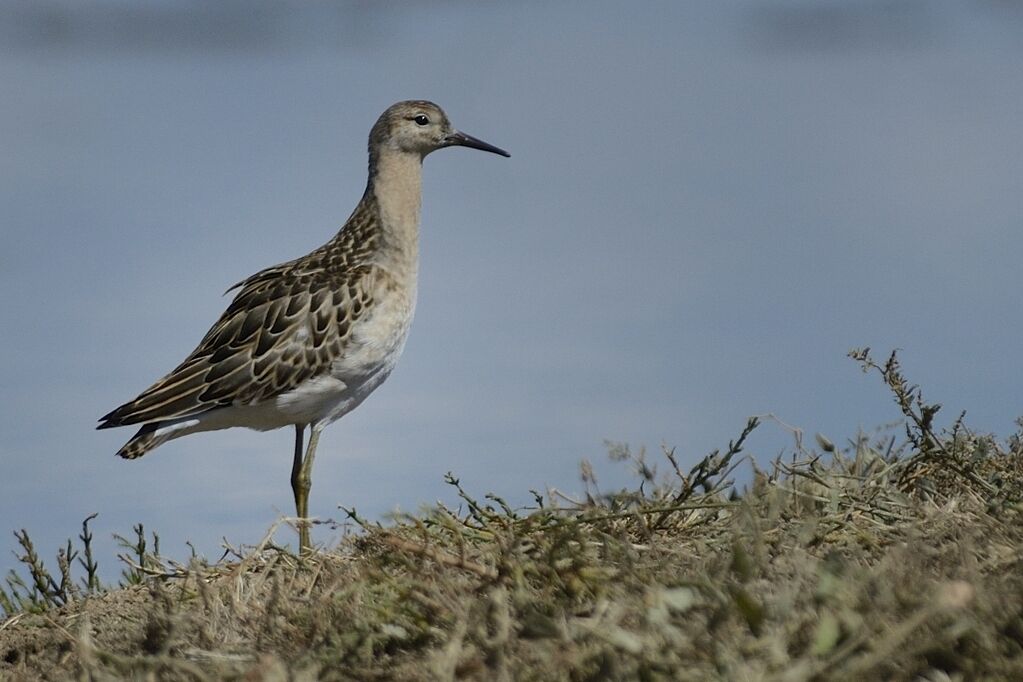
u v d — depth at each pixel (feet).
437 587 29.94
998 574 29.30
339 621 30.25
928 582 27.84
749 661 24.66
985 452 39.88
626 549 30.81
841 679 23.82
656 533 35.73
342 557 36.32
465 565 31.45
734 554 27.73
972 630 25.30
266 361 51.06
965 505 36.14
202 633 31.65
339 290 52.03
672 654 24.81
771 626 25.55
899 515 35.50
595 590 29.22
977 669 24.85
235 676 28.22
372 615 29.78
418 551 32.27
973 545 31.40
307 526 44.62
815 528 33.96
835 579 26.40
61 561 41.91
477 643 26.89
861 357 40.22
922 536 33.30
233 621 32.58
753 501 35.29
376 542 35.14
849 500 37.01
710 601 26.66
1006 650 25.29
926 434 38.81
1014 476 38.17
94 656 31.27
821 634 24.66
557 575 29.86
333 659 27.58
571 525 33.86
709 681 24.08
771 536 33.94
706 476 37.76
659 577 29.50
